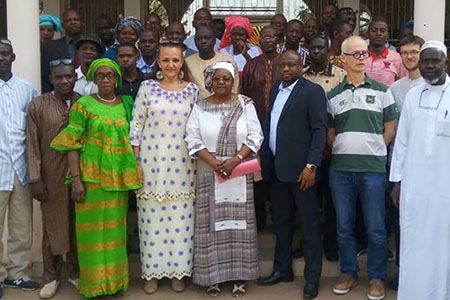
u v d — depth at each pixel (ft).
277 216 15.03
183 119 14.08
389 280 15.62
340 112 14.15
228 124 13.88
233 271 14.29
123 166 13.71
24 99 14.57
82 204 13.60
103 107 13.69
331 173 14.48
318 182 15.24
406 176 12.71
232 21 17.93
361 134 13.89
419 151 12.47
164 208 14.12
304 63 17.49
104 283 13.74
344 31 17.21
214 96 14.25
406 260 12.73
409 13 28.40
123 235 14.07
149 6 28.99
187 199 14.23
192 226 14.38
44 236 14.47
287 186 14.65
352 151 13.99
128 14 28.43
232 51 18.15
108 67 13.66
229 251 14.28
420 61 12.34
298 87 14.16
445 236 12.34
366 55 13.87
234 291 14.49
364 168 13.94
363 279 15.71
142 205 14.19
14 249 14.84
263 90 16.16
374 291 14.24
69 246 14.28
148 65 16.57
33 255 16.06
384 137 14.15
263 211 17.56
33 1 15.83
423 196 12.40
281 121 14.17
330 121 14.55
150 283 14.62
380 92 13.97
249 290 14.90
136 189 14.11
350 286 14.78
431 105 12.37
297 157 14.06
